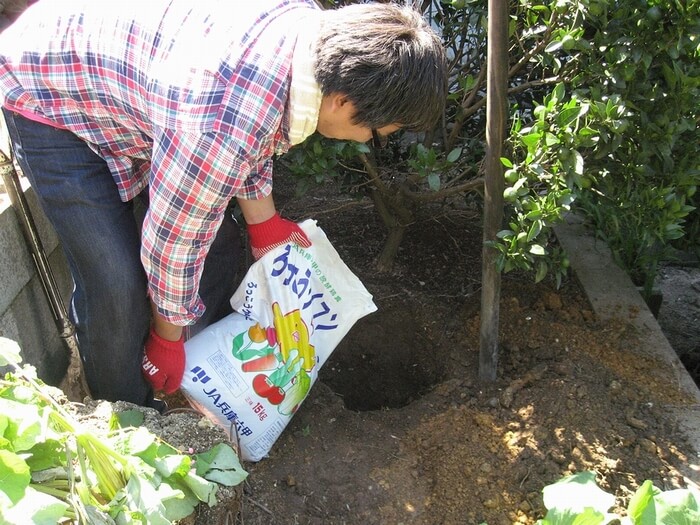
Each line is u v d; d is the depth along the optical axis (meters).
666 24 1.97
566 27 2.02
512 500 1.95
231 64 1.38
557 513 1.70
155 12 1.50
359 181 2.71
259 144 1.40
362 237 3.16
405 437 2.21
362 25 1.32
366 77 1.29
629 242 2.93
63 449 1.39
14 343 1.49
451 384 2.39
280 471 2.05
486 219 2.12
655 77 2.14
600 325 2.60
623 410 2.20
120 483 1.41
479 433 2.15
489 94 1.92
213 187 1.44
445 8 2.52
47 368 2.15
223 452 1.66
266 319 2.05
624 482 1.98
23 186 2.09
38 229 2.12
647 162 2.26
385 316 2.77
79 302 1.86
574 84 2.13
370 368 2.73
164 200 1.47
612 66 2.01
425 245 3.10
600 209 2.53
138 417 1.74
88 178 1.73
